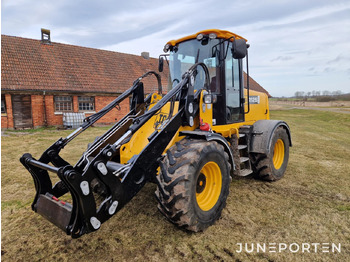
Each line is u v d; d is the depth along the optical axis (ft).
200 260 7.65
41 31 49.26
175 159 8.54
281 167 14.97
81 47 54.54
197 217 8.63
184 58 12.45
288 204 11.47
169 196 8.20
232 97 13.06
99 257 7.86
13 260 7.77
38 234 9.21
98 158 7.32
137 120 8.43
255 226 9.58
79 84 47.01
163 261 7.61
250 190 13.15
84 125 10.37
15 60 43.70
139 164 8.33
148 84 56.95
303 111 102.47
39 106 43.27
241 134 13.17
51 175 15.92
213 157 9.25
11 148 24.64
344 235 9.04
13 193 13.08
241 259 7.68
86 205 7.09
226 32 11.68
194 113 10.30
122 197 7.89
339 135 35.78
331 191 13.07
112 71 54.34
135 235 9.02
